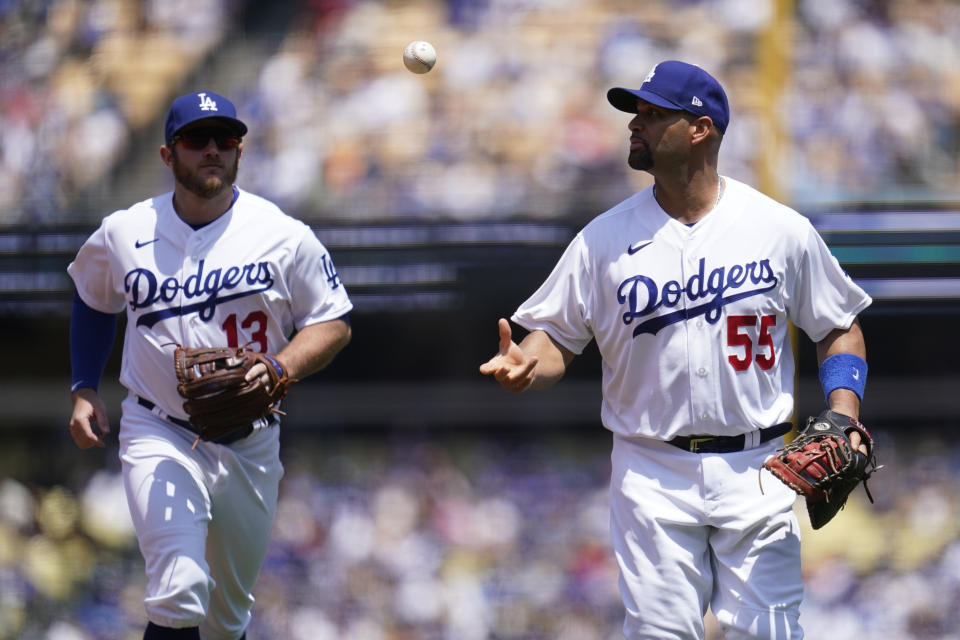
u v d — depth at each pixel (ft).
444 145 128.67
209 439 44.55
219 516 47.91
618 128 130.00
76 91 134.92
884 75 133.80
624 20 138.72
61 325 130.52
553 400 126.21
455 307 122.01
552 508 129.29
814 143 129.49
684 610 43.01
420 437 131.54
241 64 138.41
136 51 139.03
